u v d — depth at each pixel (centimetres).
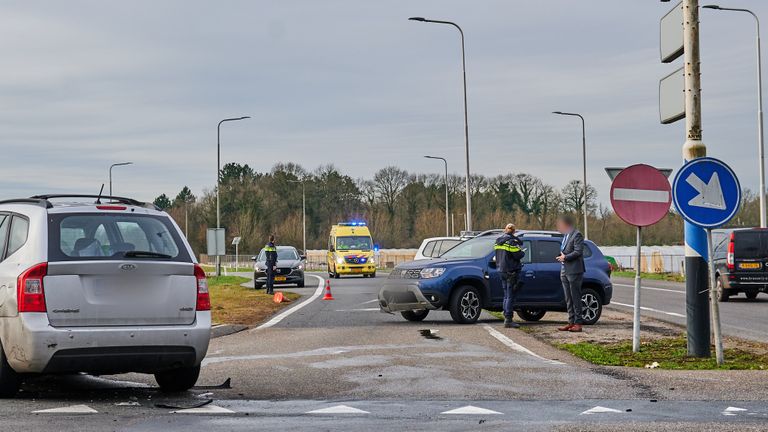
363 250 5488
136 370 887
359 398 887
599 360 1202
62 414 790
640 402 853
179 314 893
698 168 1134
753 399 868
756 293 2717
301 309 2338
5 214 946
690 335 1238
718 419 761
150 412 802
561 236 1930
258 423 747
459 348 1366
